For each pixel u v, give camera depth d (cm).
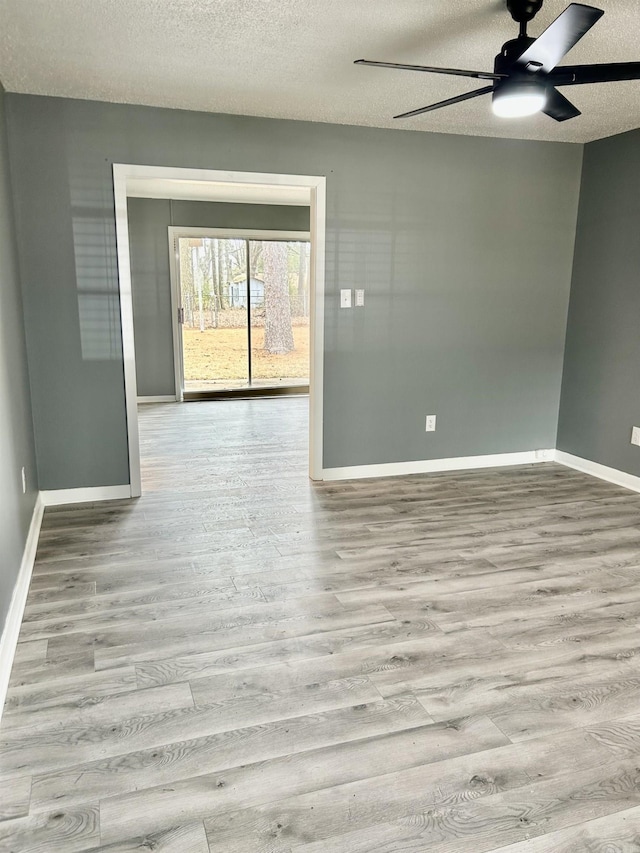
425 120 398
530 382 492
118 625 250
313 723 194
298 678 216
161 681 214
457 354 466
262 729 191
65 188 363
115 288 381
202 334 805
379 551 325
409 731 190
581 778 172
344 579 292
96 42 274
